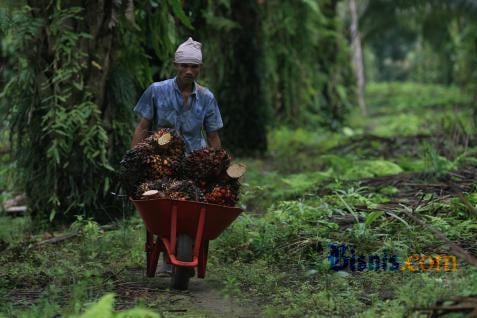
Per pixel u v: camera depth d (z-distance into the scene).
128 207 11.91
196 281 8.59
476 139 18.11
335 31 29.22
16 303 7.55
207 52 15.45
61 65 11.75
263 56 20.67
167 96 8.68
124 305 7.54
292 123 25.89
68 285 8.23
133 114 12.09
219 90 20.16
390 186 12.67
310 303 7.32
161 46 12.88
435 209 10.35
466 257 6.75
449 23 25.44
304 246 9.42
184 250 7.76
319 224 10.25
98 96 11.91
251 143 20.41
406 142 19.47
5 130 12.52
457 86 45.34
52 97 11.73
